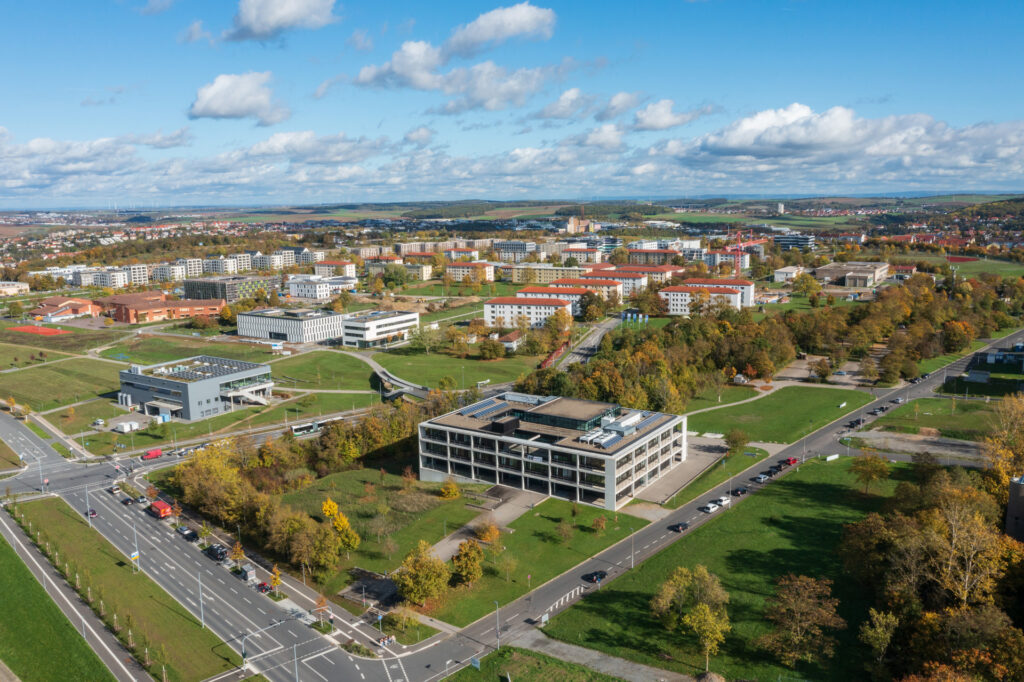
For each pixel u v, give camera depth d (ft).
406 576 515.91
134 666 467.52
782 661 445.78
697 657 454.81
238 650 480.23
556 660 455.63
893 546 501.97
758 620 490.90
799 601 459.32
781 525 636.07
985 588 449.89
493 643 478.18
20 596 554.46
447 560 583.58
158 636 497.87
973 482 608.60
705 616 449.06
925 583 482.69
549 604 522.88
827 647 446.60
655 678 435.12
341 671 454.40
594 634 483.10
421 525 653.71
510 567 562.66
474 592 541.75
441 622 506.07
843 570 550.77
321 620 511.40
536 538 623.36
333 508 606.96
